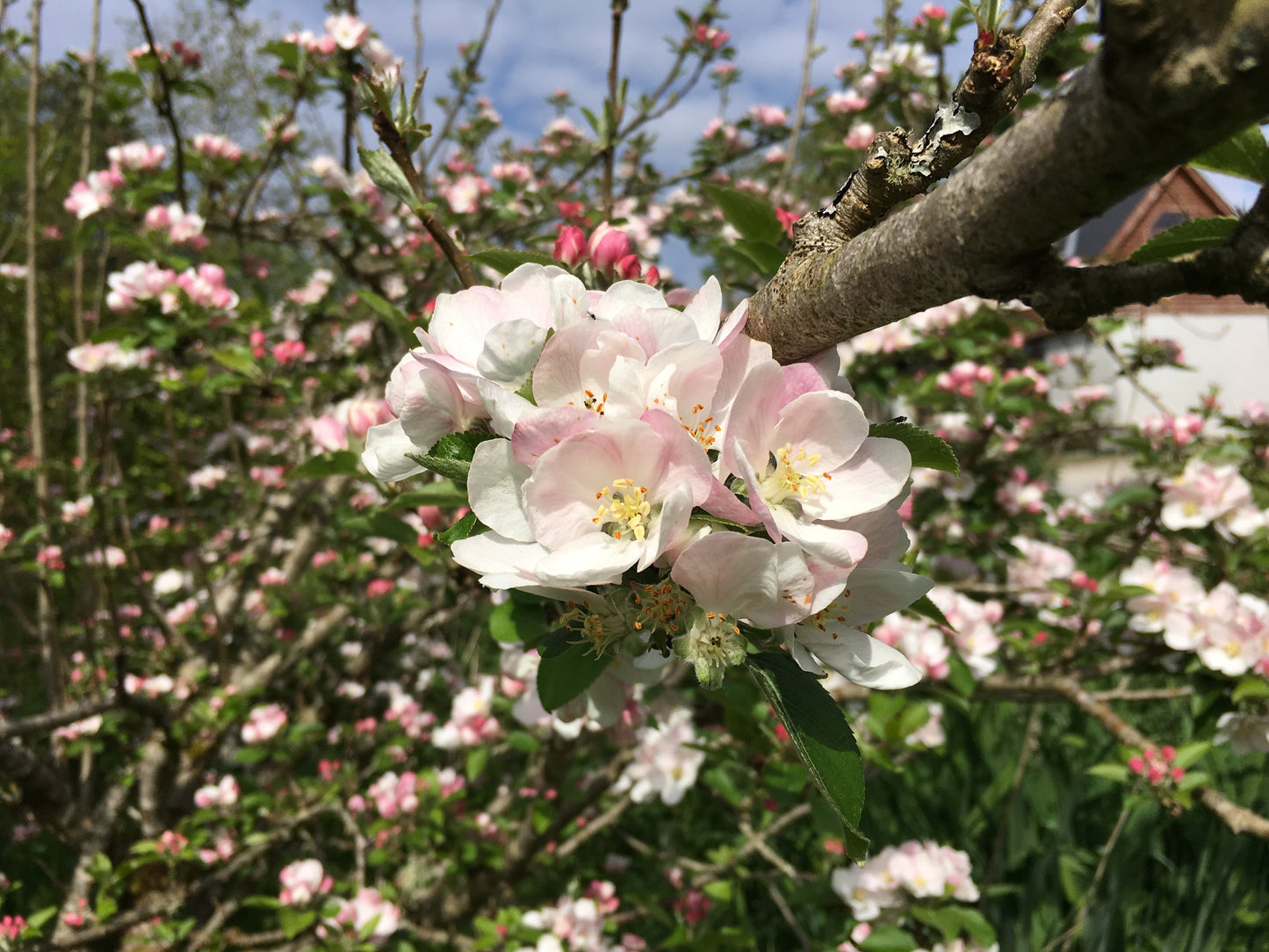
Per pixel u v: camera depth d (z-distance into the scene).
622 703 1.30
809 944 3.04
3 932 2.85
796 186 4.66
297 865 2.95
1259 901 3.14
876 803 3.70
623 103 1.95
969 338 3.69
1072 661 2.88
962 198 0.59
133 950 3.09
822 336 0.80
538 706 2.06
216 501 5.62
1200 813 3.48
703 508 0.81
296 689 4.79
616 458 0.77
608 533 0.78
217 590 4.41
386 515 1.99
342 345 4.75
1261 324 13.67
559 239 1.24
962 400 3.58
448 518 1.91
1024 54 0.70
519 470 0.81
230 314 3.13
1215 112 0.44
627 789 3.53
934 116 0.74
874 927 2.52
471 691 3.23
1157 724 4.36
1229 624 2.51
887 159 0.75
